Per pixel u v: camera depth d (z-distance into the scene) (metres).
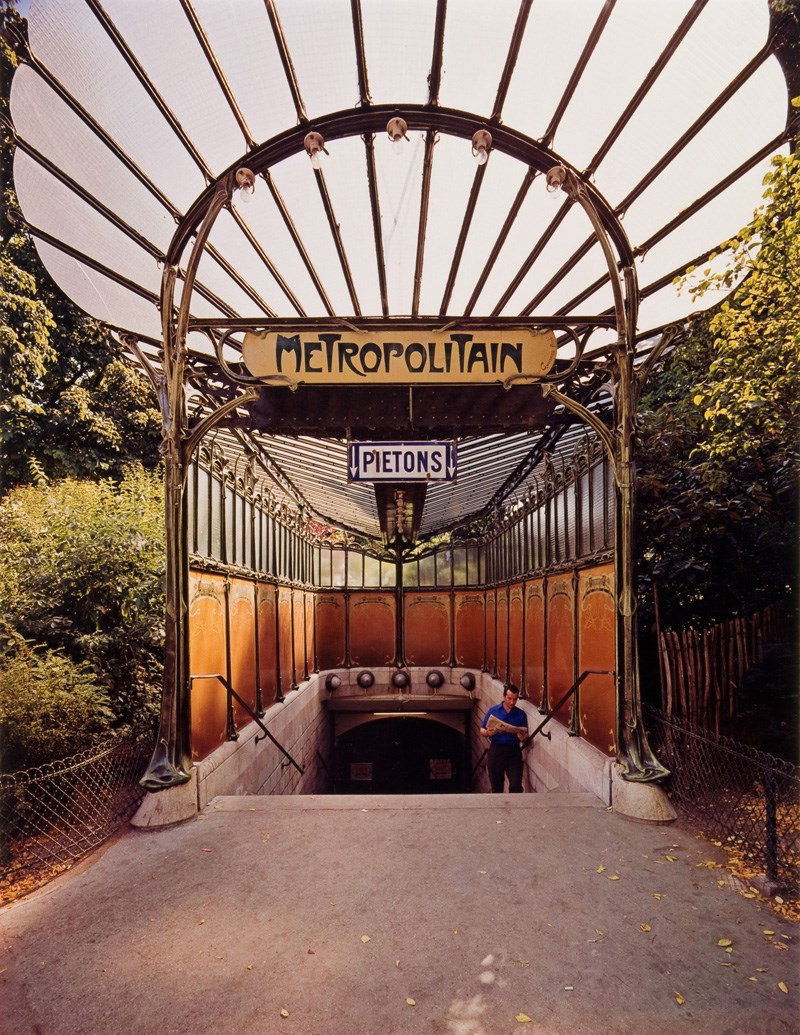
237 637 6.52
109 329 5.17
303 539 11.68
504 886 3.35
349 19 3.32
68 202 4.31
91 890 3.34
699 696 5.03
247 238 4.77
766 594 6.02
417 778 14.34
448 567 14.07
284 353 4.78
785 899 3.16
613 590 5.08
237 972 2.59
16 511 6.75
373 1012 2.34
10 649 4.76
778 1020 2.28
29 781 3.65
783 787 3.50
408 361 4.80
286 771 8.62
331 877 3.47
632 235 4.83
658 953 2.70
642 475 5.86
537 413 5.34
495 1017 2.30
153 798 4.30
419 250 4.95
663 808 4.30
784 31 3.10
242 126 3.95
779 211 3.91
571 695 6.40
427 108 3.86
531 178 4.24
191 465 5.18
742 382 4.47
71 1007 2.37
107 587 5.78
